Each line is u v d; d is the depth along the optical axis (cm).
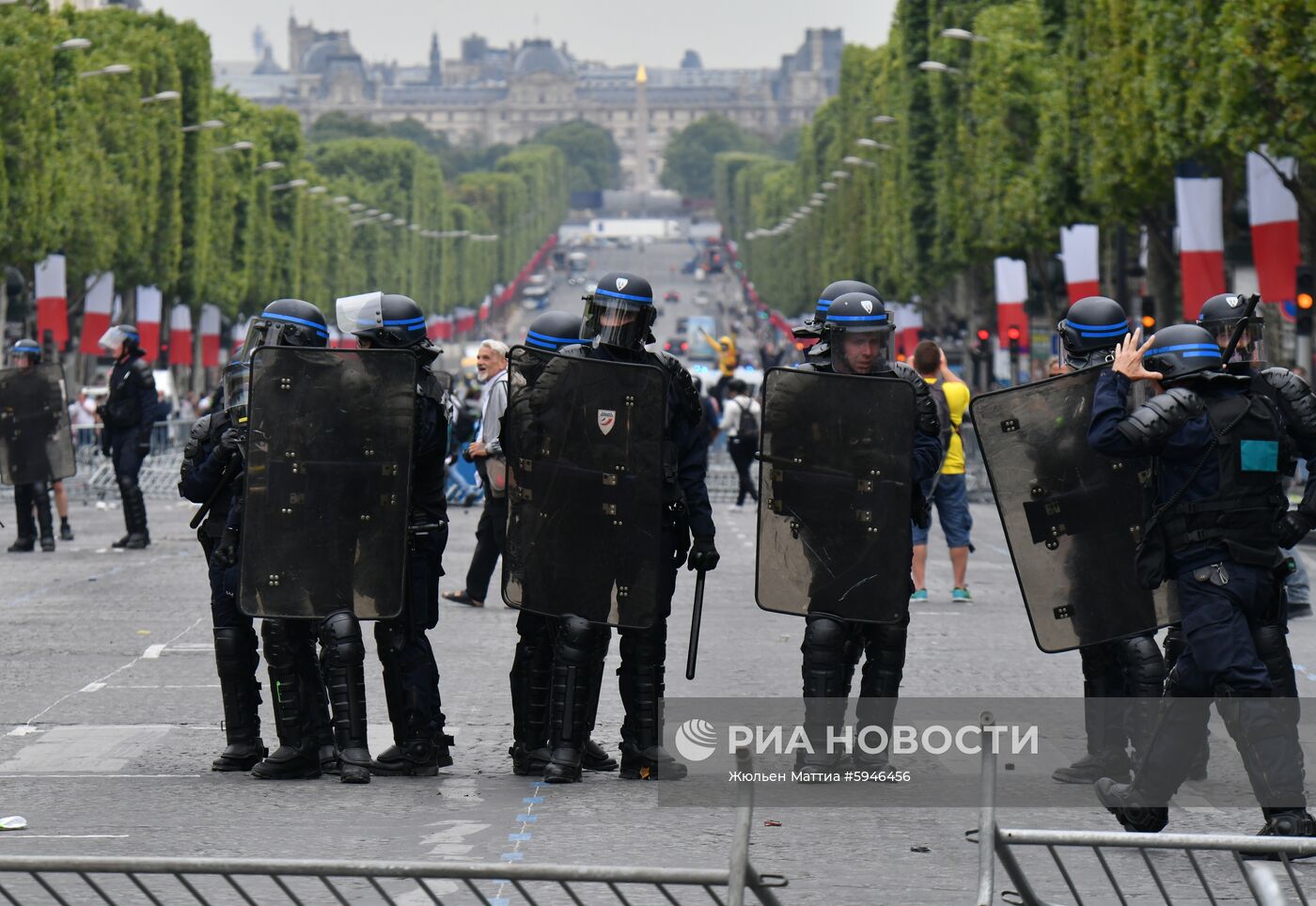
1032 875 1934
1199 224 9094
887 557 2322
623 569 2302
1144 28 8800
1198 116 8462
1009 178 13400
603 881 1304
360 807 2241
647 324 2317
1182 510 2050
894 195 19025
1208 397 2067
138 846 2042
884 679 2359
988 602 4659
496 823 2139
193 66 17600
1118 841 1436
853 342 2320
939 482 4628
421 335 2423
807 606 2341
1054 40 12431
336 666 2369
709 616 4366
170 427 10156
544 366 2298
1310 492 2058
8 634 4000
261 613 2359
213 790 2369
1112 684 2347
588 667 2350
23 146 12231
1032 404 2286
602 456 2291
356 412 2344
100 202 15000
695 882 1296
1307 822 1988
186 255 17650
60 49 13450
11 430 5962
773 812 2200
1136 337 2106
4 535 7044
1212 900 1505
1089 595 2291
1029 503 2292
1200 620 2023
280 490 2353
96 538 6838
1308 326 8344
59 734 2820
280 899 1823
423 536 2417
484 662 3597
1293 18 7306
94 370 17462
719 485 10244
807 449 2322
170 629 4097
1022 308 14475
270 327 2392
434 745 2473
